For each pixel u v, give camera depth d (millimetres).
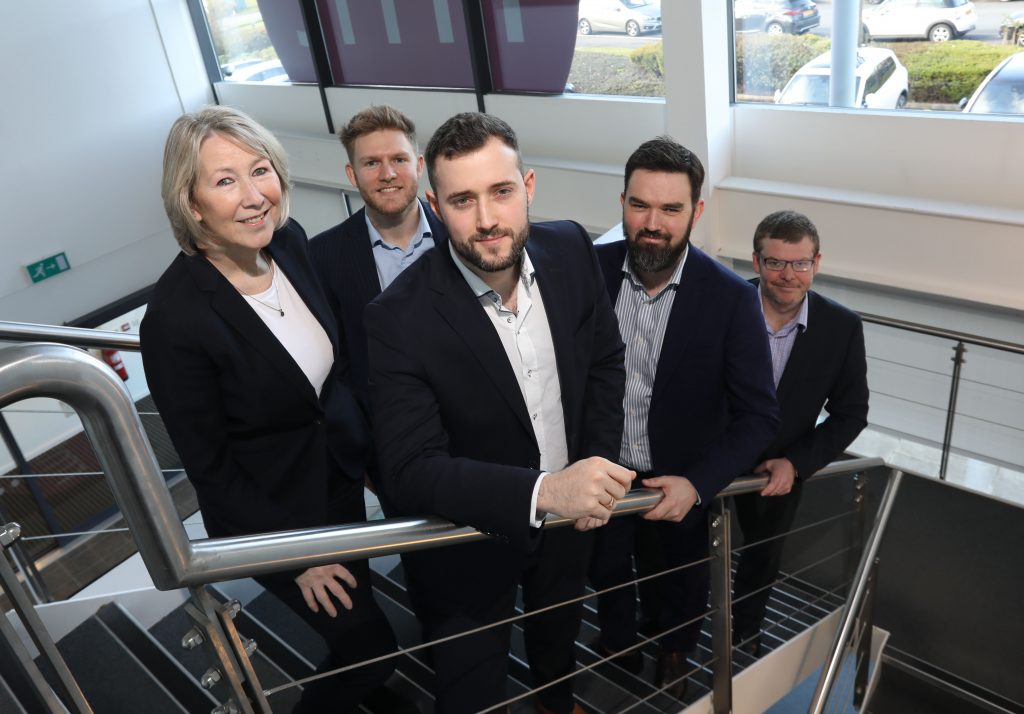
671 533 2291
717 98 4750
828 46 4391
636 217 1900
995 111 3990
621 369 1765
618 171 5457
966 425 4410
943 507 3611
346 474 1875
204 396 1544
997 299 4078
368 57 6863
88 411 797
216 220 1488
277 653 2121
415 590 1691
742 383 1985
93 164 7230
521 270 1522
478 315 1461
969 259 4133
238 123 1494
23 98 6699
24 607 892
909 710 3416
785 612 3080
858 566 2766
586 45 5457
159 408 1556
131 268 7727
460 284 1460
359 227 2467
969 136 4070
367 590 1806
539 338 1562
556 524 1382
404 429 1397
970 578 3361
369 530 1139
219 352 1525
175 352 1501
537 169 5910
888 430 4672
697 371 2031
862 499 2871
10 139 6676
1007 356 4152
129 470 843
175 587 943
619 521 2252
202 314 1514
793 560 3145
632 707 2105
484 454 1554
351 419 1881
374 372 1446
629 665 2451
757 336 1990
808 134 4629
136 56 7375
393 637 1835
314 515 1763
